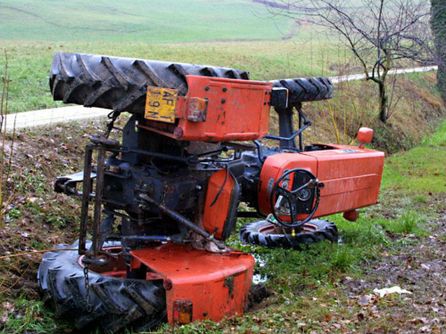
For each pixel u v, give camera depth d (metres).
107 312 6.37
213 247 7.07
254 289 7.56
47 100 15.28
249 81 6.48
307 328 6.06
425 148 21.97
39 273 7.21
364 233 10.01
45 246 8.52
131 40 41.84
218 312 6.49
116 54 25.00
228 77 6.61
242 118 6.46
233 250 7.20
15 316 6.84
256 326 6.10
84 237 6.64
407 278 7.94
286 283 7.91
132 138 6.75
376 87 25.39
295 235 9.30
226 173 6.82
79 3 64.75
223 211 6.78
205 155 7.03
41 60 21.17
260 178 8.16
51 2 62.75
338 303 6.95
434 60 22.56
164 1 74.25
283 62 27.77
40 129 11.87
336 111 21.34
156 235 7.09
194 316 6.32
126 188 6.67
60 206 9.66
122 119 14.02
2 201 8.80
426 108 29.22
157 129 6.46
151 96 6.11
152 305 6.43
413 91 29.39
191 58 25.88
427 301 6.87
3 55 21.47
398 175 16.16
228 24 59.53
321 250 9.03
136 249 7.04
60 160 11.03
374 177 9.44
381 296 7.13
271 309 6.80
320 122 20.27
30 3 60.12
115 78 6.25
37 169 10.35
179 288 6.25
